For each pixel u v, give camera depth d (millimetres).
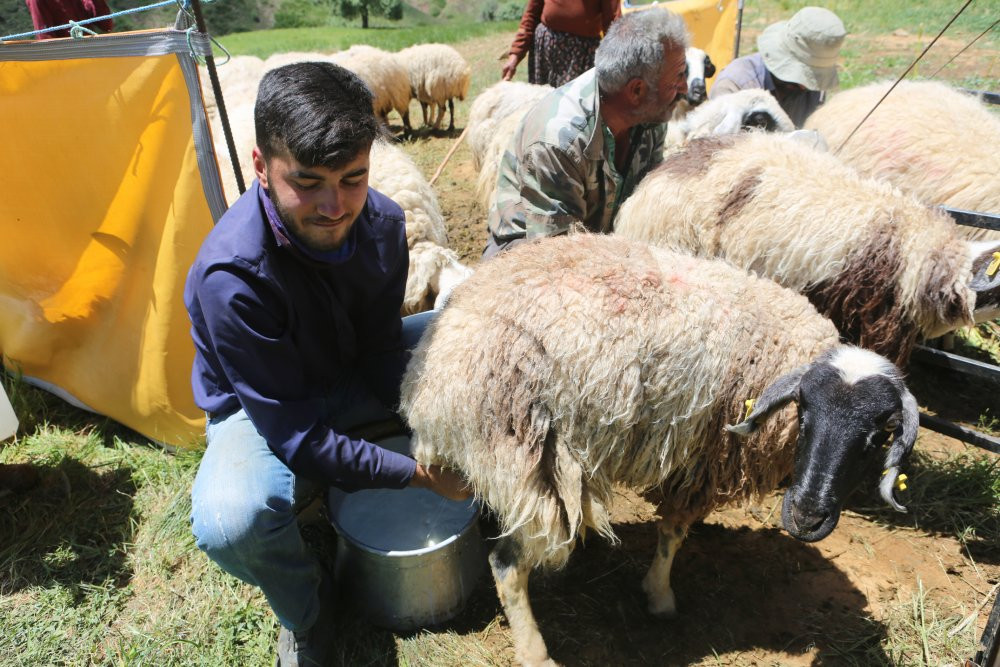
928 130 4145
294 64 1727
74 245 3254
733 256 3217
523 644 2369
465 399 2105
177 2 2662
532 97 5512
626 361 2072
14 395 3539
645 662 2459
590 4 5711
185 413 3293
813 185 3109
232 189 4133
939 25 11469
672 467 2262
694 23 7234
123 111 2855
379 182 3850
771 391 2064
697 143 3529
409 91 9289
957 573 2783
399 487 2195
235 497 2012
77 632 2529
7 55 2906
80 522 2986
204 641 2480
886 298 3012
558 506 2193
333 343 2291
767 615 2615
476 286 2330
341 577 2551
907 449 1908
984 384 3912
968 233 3789
